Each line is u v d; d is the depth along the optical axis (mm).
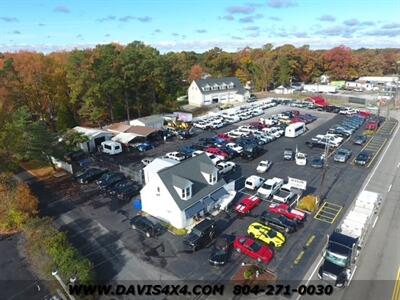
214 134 65812
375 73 145125
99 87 66000
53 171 47312
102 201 37750
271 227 31125
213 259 26000
